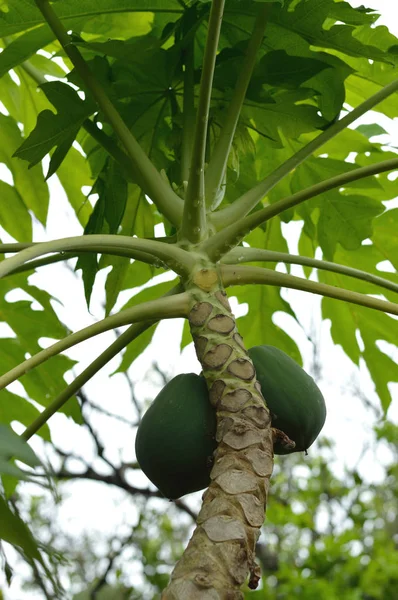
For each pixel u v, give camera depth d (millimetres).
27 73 2689
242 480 1744
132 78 2342
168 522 7992
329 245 2764
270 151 2705
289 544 7594
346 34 2248
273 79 2293
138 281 2932
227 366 1907
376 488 8477
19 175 2891
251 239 3004
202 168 2051
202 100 2000
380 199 2883
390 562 6387
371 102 2258
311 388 2025
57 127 2285
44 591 1513
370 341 3037
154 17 2438
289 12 2238
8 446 1393
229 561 1632
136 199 2605
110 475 6148
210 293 2006
